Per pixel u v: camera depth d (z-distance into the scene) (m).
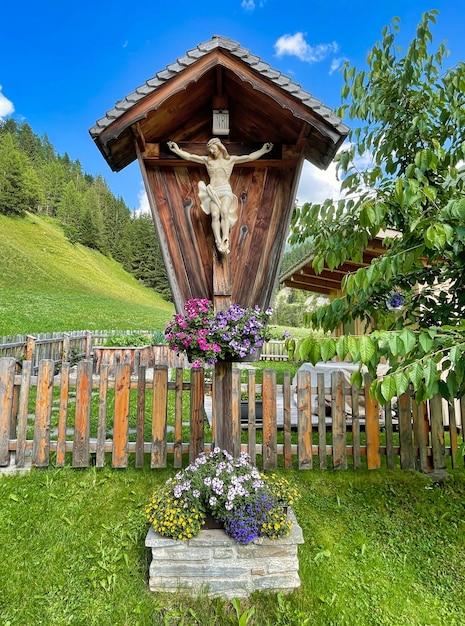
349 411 4.96
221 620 2.09
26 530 2.69
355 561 2.56
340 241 3.09
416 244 2.66
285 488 2.63
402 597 2.29
